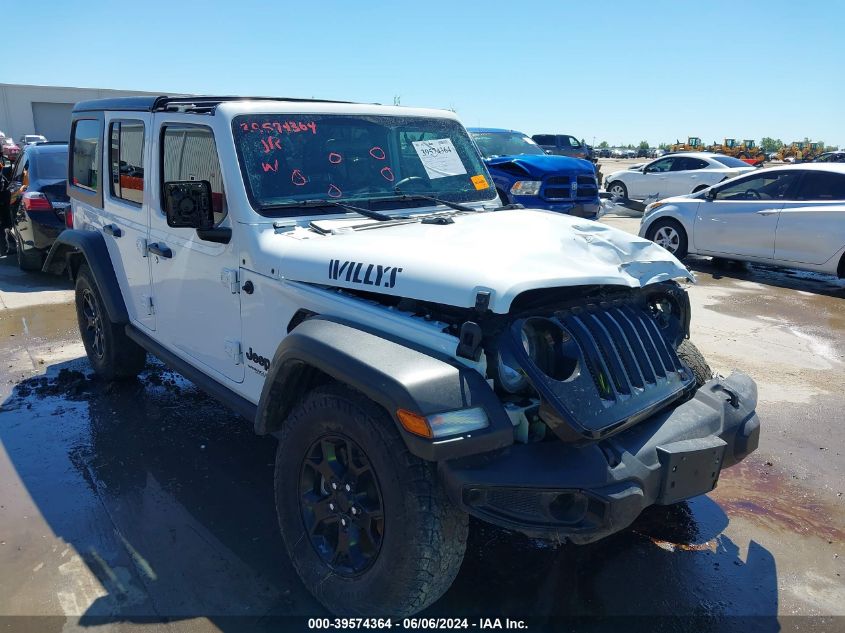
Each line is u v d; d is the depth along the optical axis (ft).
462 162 14.07
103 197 15.44
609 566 10.39
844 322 24.23
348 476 8.57
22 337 21.30
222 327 11.59
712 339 21.86
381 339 8.36
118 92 138.31
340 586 8.62
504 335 8.18
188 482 12.64
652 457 8.25
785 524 11.63
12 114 128.67
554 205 32.27
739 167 55.36
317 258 9.61
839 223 28.68
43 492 12.23
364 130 12.66
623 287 10.12
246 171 10.91
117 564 10.18
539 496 7.74
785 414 16.14
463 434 7.43
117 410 15.84
